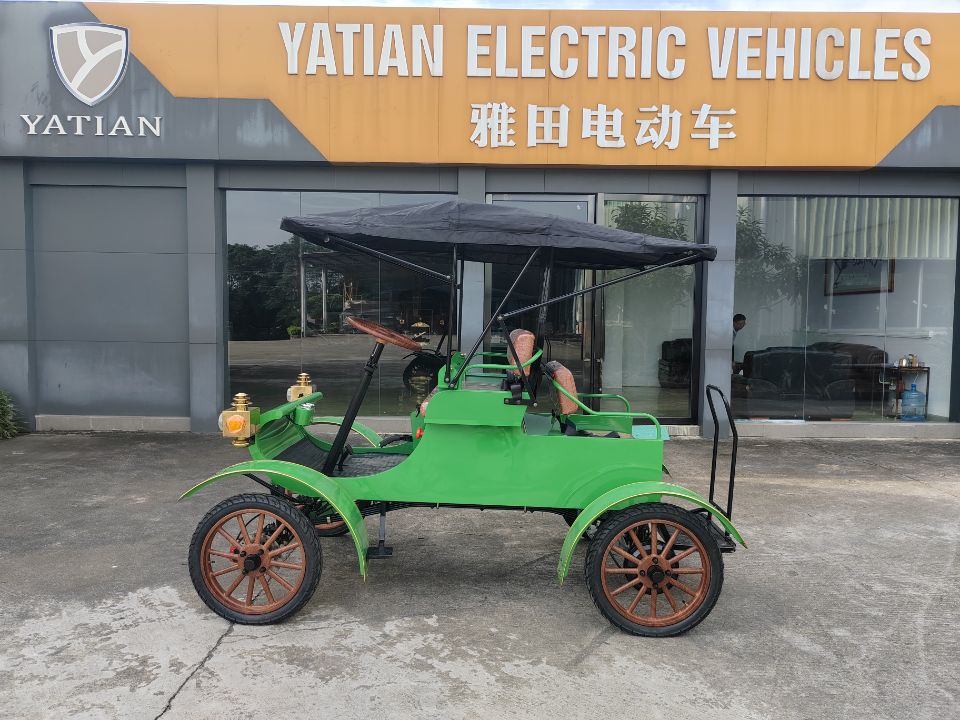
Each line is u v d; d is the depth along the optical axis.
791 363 8.06
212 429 7.75
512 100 7.28
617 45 7.19
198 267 7.63
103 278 7.77
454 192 7.71
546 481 3.38
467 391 3.33
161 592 3.52
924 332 8.10
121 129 7.29
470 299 7.61
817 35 7.15
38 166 7.58
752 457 6.79
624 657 2.94
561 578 3.10
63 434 7.59
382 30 7.21
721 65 7.20
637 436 3.50
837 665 2.88
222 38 7.22
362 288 7.92
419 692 2.64
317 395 4.20
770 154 7.32
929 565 4.00
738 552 4.20
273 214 7.83
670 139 7.30
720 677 2.78
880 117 7.27
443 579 3.78
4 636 3.04
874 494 5.46
